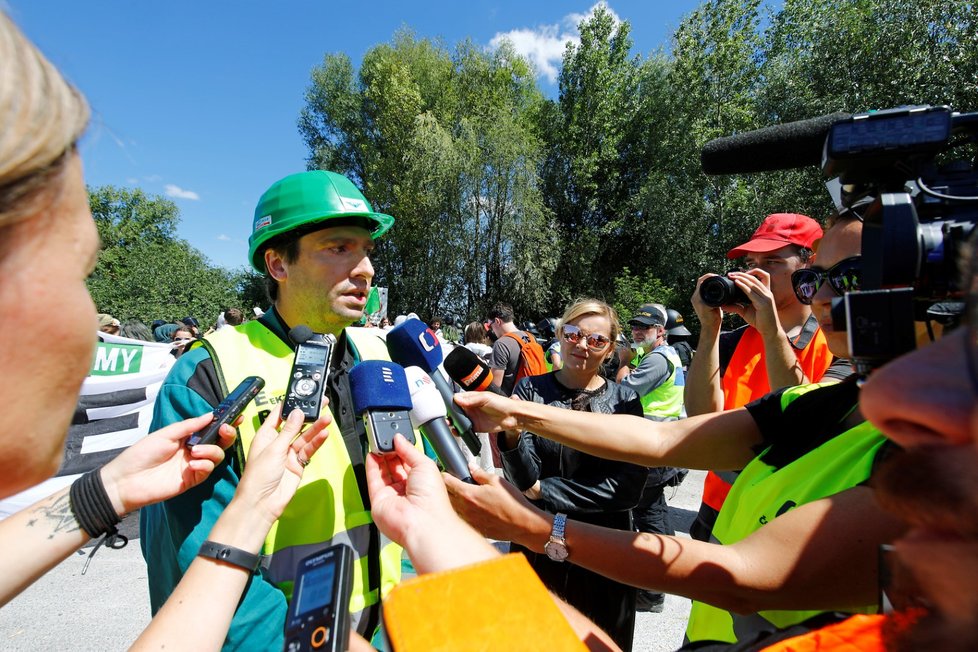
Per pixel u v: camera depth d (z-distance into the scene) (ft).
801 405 4.38
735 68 68.80
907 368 1.67
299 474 3.73
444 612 1.98
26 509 3.64
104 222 122.42
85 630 10.46
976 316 1.50
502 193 82.28
